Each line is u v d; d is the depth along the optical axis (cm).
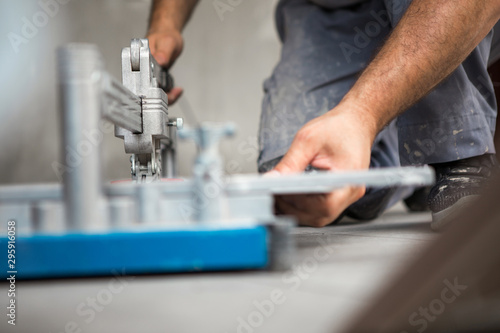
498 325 29
